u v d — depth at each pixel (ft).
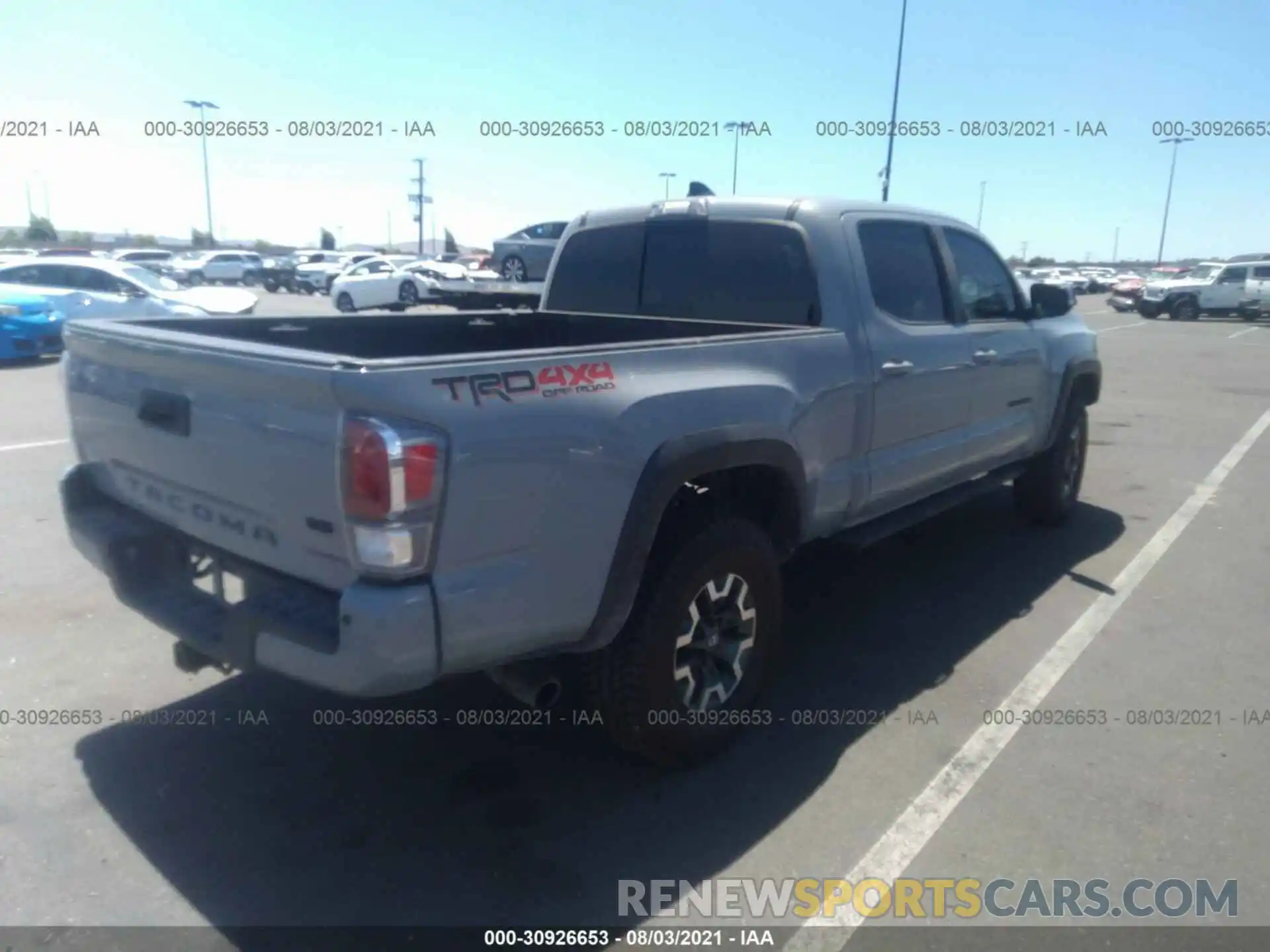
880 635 16.26
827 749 12.60
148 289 53.42
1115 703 13.92
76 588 17.46
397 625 8.77
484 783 11.78
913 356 15.43
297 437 9.11
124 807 11.14
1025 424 19.90
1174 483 27.50
